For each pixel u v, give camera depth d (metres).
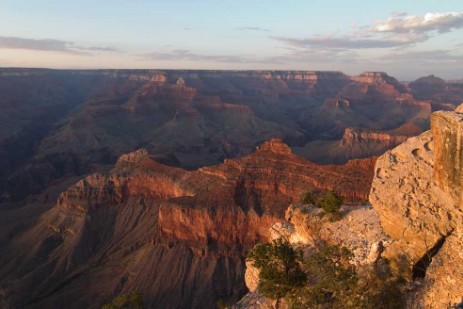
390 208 31.33
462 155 26.39
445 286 24.83
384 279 28.84
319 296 29.73
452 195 27.80
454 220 27.36
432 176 30.53
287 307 34.00
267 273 34.94
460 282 24.08
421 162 32.06
